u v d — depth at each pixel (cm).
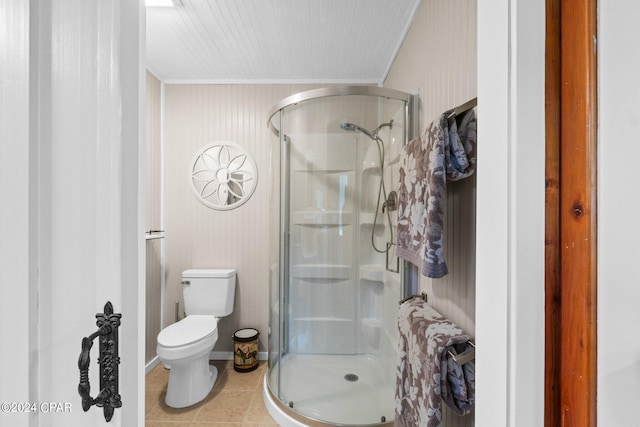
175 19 191
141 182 64
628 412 41
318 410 185
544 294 51
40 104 51
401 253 136
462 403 96
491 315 57
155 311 262
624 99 42
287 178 220
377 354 212
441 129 99
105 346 55
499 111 55
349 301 220
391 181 197
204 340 208
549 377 50
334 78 274
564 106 49
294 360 219
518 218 52
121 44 61
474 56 106
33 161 50
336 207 215
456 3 121
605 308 43
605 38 43
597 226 44
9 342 47
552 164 50
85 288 56
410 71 191
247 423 189
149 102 256
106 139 59
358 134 204
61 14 53
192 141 276
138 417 64
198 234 275
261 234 276
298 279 221
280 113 218
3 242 46
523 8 51
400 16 185
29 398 49
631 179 41
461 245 115
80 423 55
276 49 226
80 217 55
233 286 267
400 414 130
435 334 101
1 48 46
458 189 118
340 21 192
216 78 274
